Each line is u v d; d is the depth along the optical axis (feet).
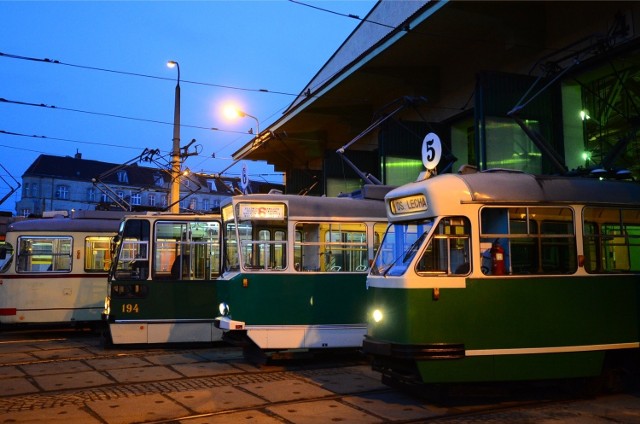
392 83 66.23
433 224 23.22
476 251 23.26
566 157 46.03
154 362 33.65
